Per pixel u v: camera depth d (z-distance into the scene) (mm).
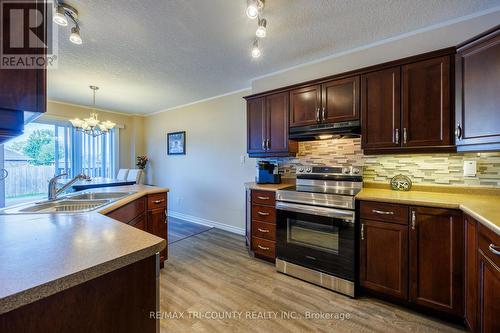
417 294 1745
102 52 2473
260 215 2686
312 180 2662
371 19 1954
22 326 608
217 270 2506
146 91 3857
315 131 2436
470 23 1928
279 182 3029
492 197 1833
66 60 2660
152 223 2473
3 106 660
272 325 1673
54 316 663
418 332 1591
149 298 885
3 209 1517
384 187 2369
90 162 5016
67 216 1324
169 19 1907
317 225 2184
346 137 2553
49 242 904
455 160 2037
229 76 3211
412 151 1999
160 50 2443
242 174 3801
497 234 1100
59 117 4500
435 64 1857
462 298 1578
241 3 1722
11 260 738
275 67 2926
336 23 2004
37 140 4371
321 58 2678
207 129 4324
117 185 3205
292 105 2662
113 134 5344
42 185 4418
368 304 1908
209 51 2479
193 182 4598
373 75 2139
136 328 849
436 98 1855
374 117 2133
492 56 1518
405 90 1979
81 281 678
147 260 882
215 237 3617
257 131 3021
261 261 2729
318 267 2178
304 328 1644
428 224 1693
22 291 574
